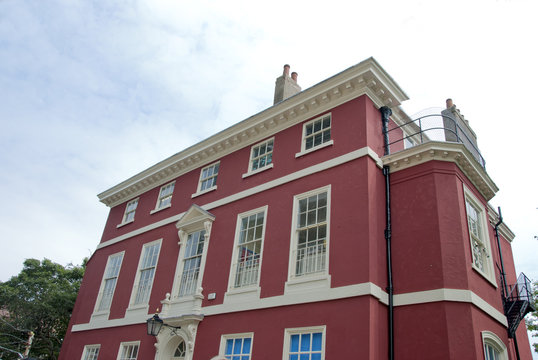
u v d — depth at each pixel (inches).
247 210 613.0
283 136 629.3
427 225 478.9
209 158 740.0
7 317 1165.7
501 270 602.5
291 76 803.4
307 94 598.2
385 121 567.8
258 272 547.8
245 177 649.0
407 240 485.4
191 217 687.1
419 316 440.1
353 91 564.1
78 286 1307.8
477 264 502.6
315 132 589.6
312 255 506.6
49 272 1322.6
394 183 526.9
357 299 440.1
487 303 475.2
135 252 781.9
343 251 477.7
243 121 671.1
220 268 598.5
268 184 603.2
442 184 494.6
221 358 451.2
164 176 817.5
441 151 504.4
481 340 431.8
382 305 454.6
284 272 517.0
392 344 439.2
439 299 434.6
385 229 500.1
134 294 722.2
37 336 1162.6
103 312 761.0
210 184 714.2
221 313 557.0
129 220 860.0
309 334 462.9
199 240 665.6
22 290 1224.8
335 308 451.5
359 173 508.4
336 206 510.0
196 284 623.8
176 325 596.1
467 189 528.7
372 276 448.5
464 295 435.8
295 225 538.3
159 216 776.9
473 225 528.7
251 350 499.8
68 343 792.9
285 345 470.9
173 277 663.8
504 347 479.2
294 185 569.3
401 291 464.1
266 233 565.6
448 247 460.8
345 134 548.4
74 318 828.0
